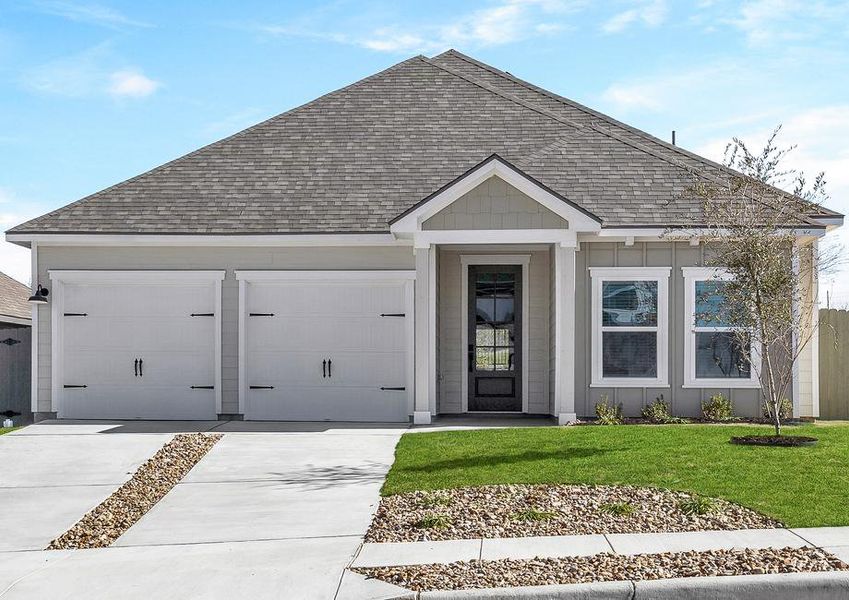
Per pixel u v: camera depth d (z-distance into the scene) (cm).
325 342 1741
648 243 1673
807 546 794
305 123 1997
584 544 823
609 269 1672
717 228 1429
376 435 1465
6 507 1049
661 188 1744
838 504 922
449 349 1831
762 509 909
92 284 1761
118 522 984
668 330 1669
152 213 1764
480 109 2028
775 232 1362
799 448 1197
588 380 1672
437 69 2158
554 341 1658
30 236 1719
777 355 1653
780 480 1019
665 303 1667
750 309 1298
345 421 1720
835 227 1658
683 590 699
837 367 1744
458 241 1574
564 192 1733
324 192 1802
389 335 1731
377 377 1733
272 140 1953
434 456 1228
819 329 1733
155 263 1748
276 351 1744
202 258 1745
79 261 1755
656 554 786
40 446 1389
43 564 833
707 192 1375
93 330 1761
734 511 909
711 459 1130
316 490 1084
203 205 1781
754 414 1661
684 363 1666
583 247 1680
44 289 1752
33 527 967
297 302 1745
